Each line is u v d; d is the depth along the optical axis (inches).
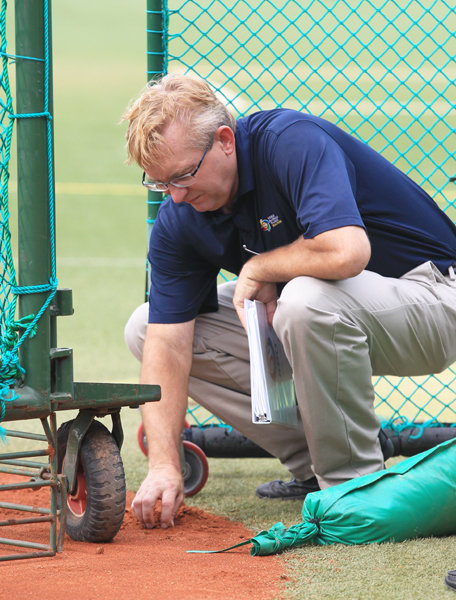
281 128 357.4
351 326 346.0
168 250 397.1
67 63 3184.1
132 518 386.3
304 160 349.1
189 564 306.2
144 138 336.2
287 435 411.5
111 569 295.3
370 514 320.5
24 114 302.2
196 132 338.3
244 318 362.6
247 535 360.8
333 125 378.3
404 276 390.6
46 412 311.3
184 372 400.8
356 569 296.0
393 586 279.1
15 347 305.7
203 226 382.6
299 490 424.5
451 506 327.3
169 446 385.1
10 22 2496.3
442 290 386.3
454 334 391.5
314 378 347.3
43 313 308.3
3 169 306.0
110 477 328.8
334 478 361.4
